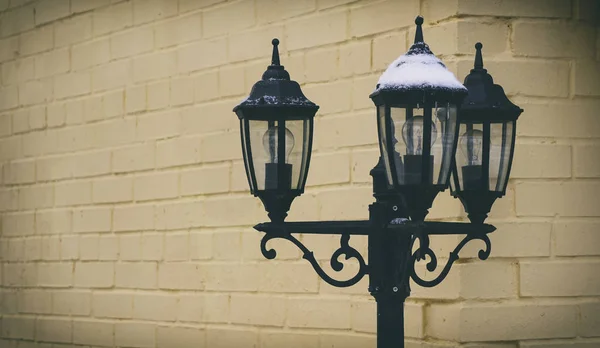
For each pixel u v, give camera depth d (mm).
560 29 4320
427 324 4215
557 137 4293
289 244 4785
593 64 4363
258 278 4926
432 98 3102
